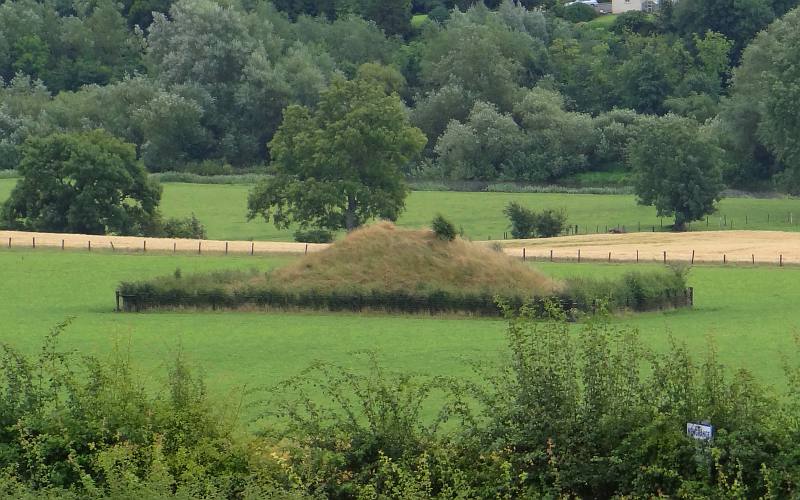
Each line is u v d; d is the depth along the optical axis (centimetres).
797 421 8062
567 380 8544
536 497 8075
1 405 8731
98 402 8681
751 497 7862
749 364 15400
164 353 17312
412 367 15788
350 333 19375
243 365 16175
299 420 8756
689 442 8006
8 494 7700
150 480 7725
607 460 8200
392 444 8450
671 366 8450
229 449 8406
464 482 8019
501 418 8450
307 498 7806
